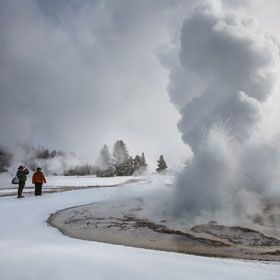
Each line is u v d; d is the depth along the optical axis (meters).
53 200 7.59
